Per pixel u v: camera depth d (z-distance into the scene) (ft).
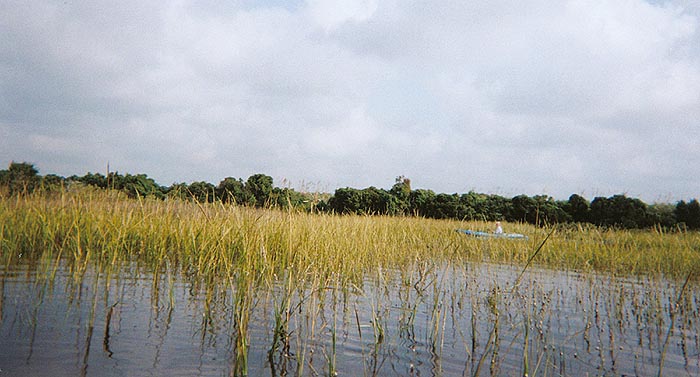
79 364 10.89
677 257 36.35
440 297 21.27
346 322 16.16
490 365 12.75
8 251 23.86
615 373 12.66
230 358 11.99
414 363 12.56
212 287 19.83
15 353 11.23
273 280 22.02
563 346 14.85
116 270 22.40
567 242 44.04
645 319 18.85
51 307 15.33
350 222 37.19
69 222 27.12
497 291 22.66
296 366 11.75
